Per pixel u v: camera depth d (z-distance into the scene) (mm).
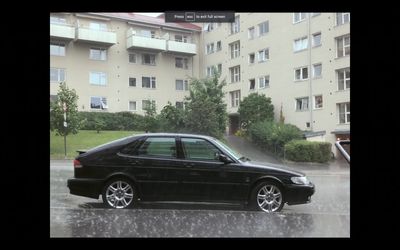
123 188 7957
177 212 7652
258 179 7859
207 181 7863
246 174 7867
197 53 50062
